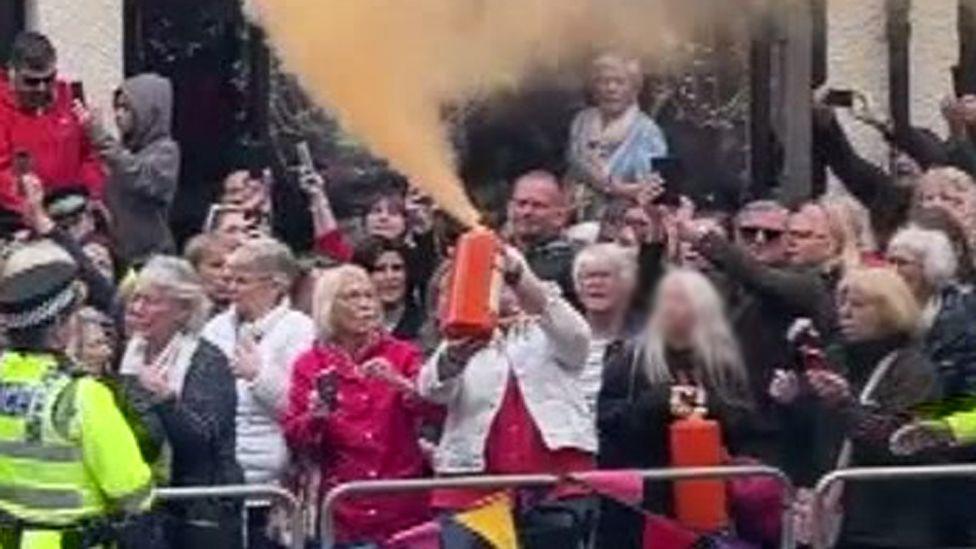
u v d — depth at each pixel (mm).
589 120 16859
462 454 14703
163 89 17406
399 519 14633
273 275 15195
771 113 17672
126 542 14117
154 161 17234
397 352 14953
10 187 16469
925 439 14766
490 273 14211
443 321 14492
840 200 17000
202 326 15102
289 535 14617
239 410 15078
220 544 14594
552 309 14578
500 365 14703
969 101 18047
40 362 13719
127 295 15422
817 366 15078
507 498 14547
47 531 13633
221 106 18328
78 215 16594
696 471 14594
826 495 14633
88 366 14375
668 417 14883
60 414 13609
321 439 14867
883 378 14938
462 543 14547
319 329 14930
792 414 15047
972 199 16156
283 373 15078
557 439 14680
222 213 16422
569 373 14750
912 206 16797
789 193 17609
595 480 14578
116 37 18984
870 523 14750
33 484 13648
